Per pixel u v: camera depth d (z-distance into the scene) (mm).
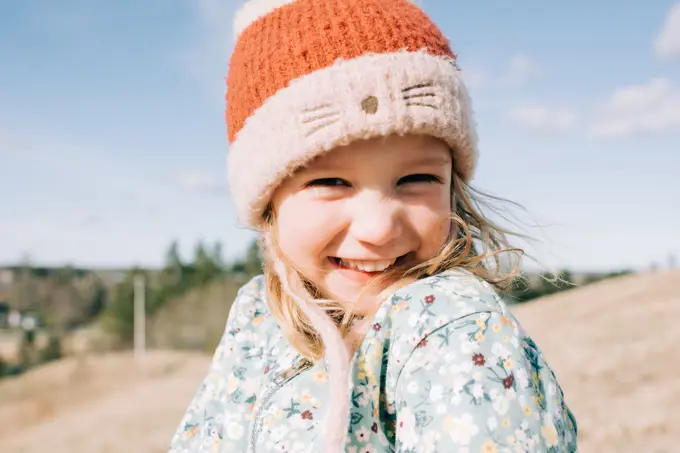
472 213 1505
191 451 1677
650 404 5875
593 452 4797
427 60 1263
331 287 1341
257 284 1791
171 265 49688
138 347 35094
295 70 1310
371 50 1278
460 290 1162
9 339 53812
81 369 21188
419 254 1295
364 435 1182
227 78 1615
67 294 62844
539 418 1030
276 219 1456
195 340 32250
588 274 28016
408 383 1093
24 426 15047
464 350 1063
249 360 1627
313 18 1357
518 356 1065
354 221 1246
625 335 9805
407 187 1253
